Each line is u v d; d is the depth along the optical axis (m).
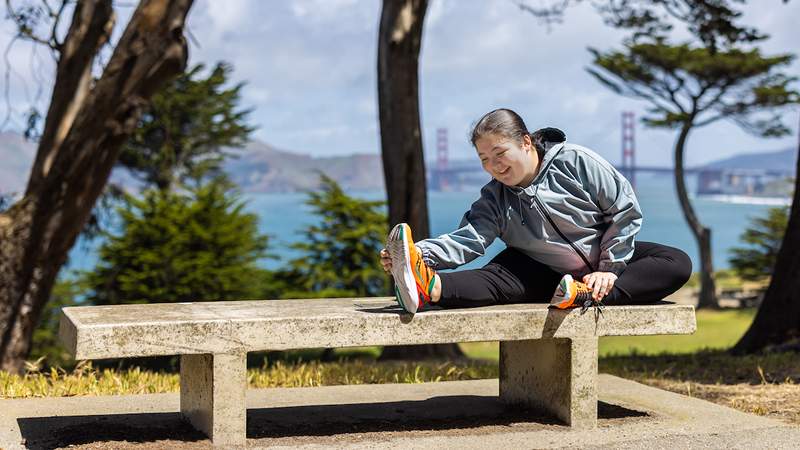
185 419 4.01
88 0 9.78
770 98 31.70
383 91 11.60
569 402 3.94
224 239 16.44
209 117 26.89
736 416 4.34
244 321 3.44
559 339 3.98
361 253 17.30
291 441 3.68
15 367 9.65
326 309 3.80
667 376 6.54
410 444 3.67
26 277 9.56
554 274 4.06
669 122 33.19
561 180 3.81
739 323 27.91
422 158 11.70
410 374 6.41
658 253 4.03
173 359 13.33
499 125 3.73
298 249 17.44
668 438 3.85
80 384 5.48
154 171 26.64
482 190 4.07
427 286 3.61
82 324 3.23
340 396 4.90
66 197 9.47
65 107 9.63
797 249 8.34
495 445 3.68
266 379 5.92
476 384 5.36
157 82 9.24
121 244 16.11
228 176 28.81
